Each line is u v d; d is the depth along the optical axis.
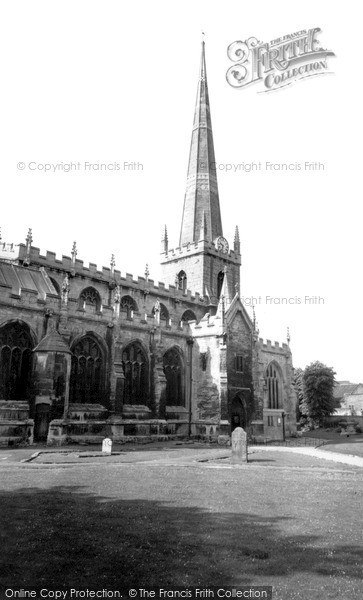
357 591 8.98
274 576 9.65
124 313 50.97
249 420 57.47
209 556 10.73
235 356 57.00
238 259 79.94
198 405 55.66
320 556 10.82
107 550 11.05
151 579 9.45
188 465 27.08
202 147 81.81
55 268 54.97
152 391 52.03
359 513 15.10
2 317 40.72
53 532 12.33
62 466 25.69
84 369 46.91
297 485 20.45
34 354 41.56
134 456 32.28
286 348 71.38
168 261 77.88
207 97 85.44
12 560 10.36
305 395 90.38
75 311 46.41
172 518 13.95
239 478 22.17
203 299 72.56
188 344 57.66
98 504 15.66
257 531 12.74
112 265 61.69
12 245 52.84
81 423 44.38
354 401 134.88
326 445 49.94
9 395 40.94
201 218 77.94
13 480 20.33
